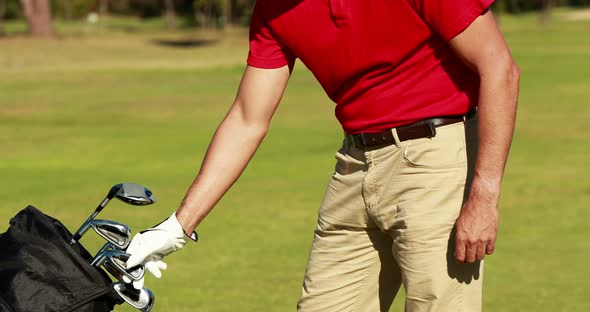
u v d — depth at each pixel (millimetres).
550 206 10609
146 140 17188
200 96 26422
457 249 3590
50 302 3068
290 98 25203
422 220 3689
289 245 8734
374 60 3697
